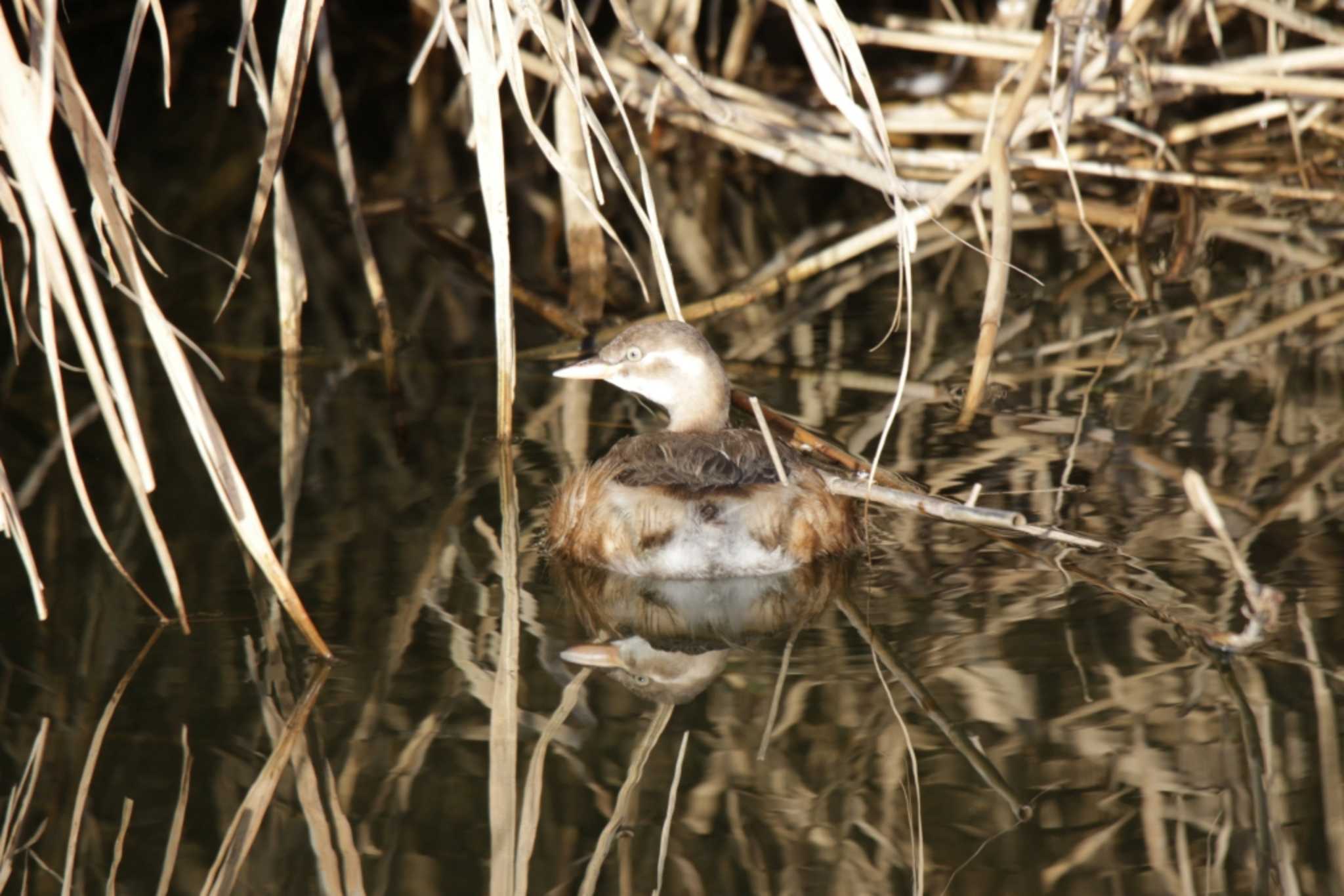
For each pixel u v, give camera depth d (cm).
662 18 1920
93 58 2234
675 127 2072
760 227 1852
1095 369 1370
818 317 1545
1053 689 855
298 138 2159
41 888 711
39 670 884
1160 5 1930
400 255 1748
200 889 711
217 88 2266
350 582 999
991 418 1263
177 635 927
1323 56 1535
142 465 823
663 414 1313
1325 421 1223
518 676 889
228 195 1945
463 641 928
